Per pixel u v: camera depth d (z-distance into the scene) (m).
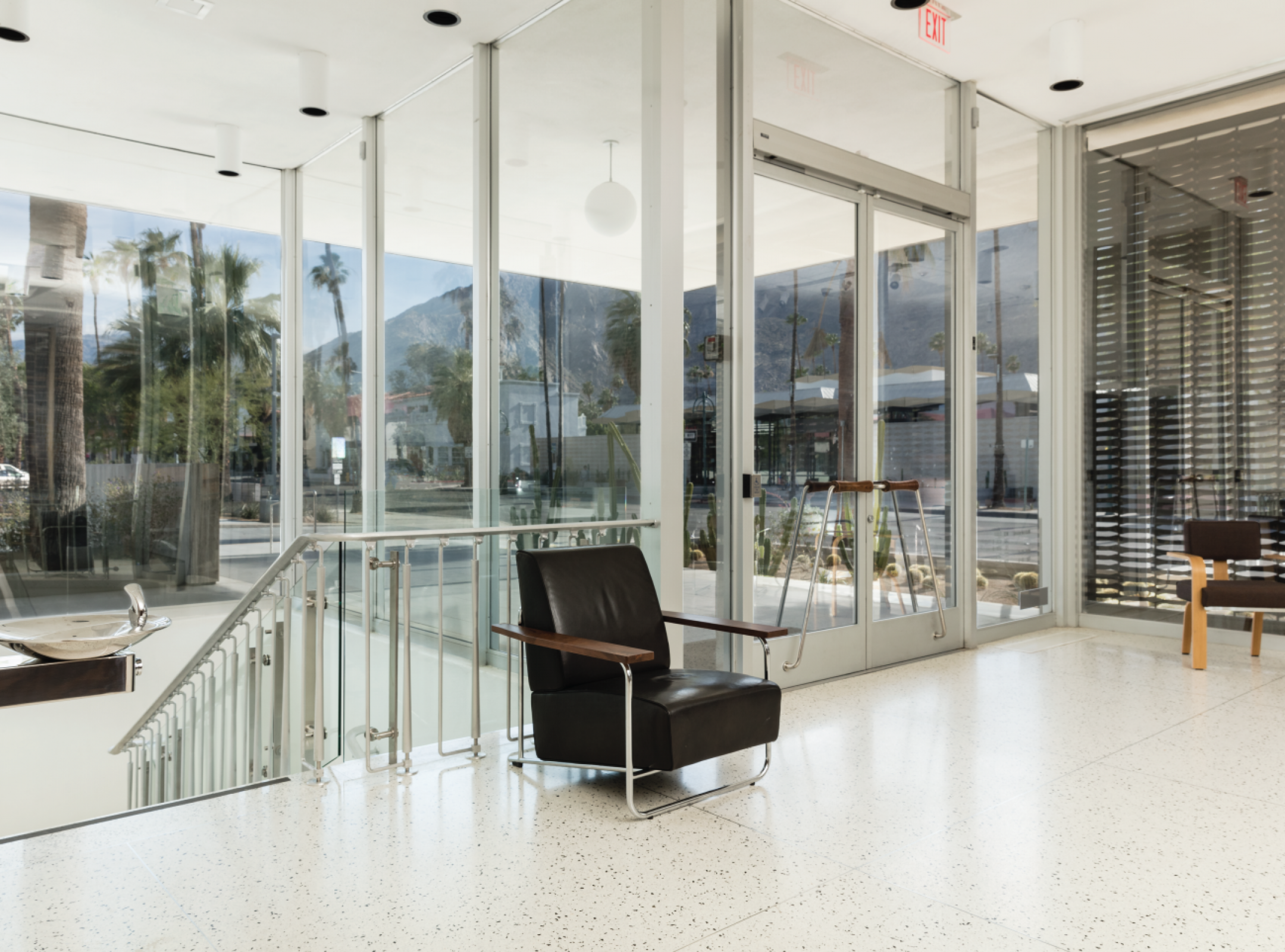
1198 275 6.25
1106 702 4.53
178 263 6.90
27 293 6.32
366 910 2.31
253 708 4.13
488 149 5.19
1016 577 6.57
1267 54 5.58
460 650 4.15
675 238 4.34
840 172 5.07
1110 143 6.67
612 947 2.13
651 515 4.32
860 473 5.30
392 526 4.06
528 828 2.89
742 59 4.61
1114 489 6.69
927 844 2.77
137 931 2.20
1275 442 5.92
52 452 6.41
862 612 5.31
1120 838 2.82
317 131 6.42
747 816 3.01
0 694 1.64
